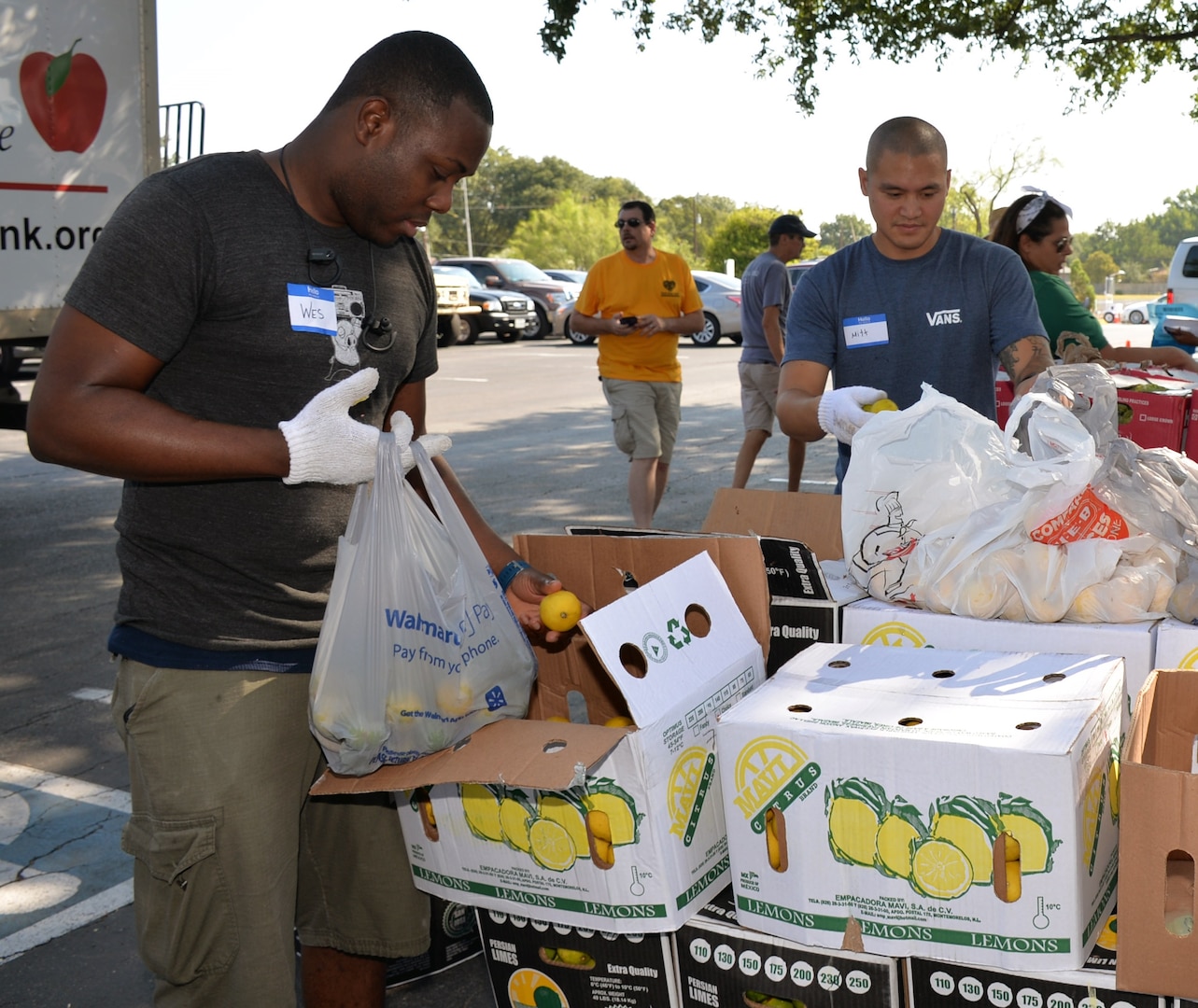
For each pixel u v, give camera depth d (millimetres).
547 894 2016
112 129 6297
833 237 78312
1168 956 1621
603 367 6703
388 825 2215
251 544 1929
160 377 1897
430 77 1821
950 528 2285
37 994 2779
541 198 118625
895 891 1779
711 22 11016
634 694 1886
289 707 1982
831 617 2363
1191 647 2061
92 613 5965
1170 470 2301
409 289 2109
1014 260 3027
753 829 1867
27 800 3826
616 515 7918
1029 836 1674
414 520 1929
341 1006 2357
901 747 1728
